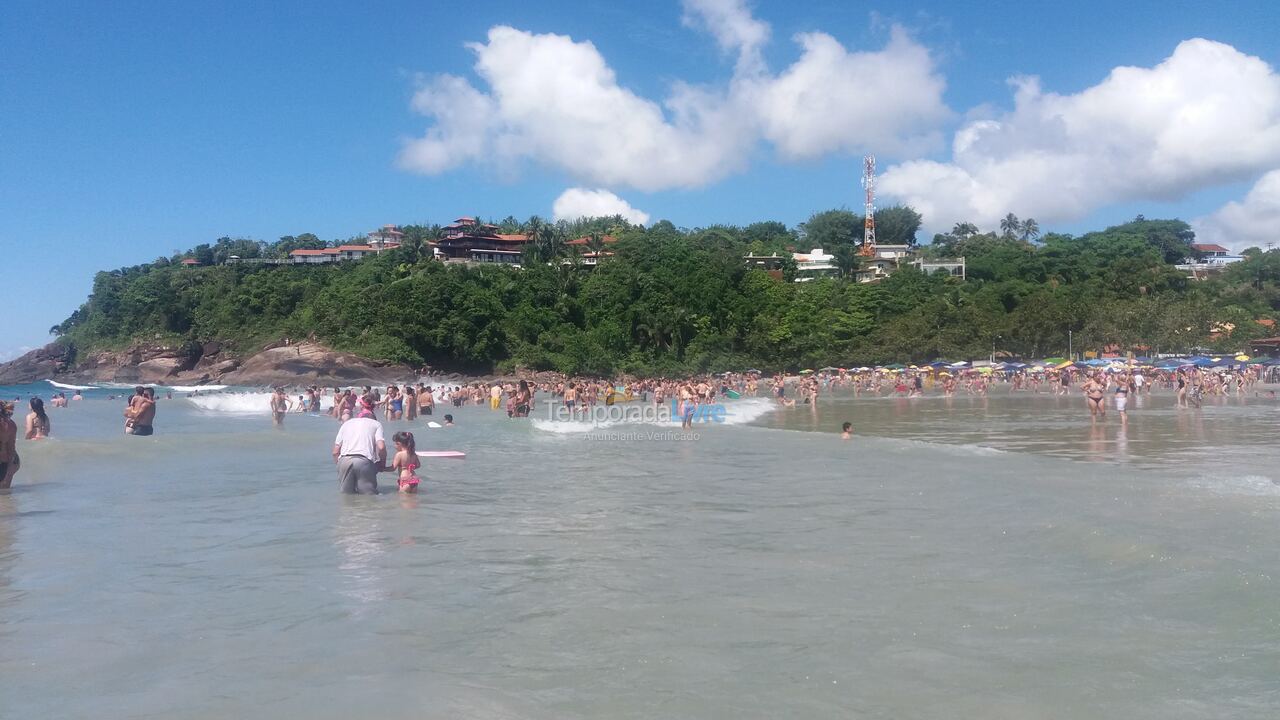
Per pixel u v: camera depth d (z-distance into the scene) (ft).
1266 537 27.61
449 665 16.38
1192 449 62.80
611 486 42.70
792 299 351.05
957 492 39.47
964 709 14.26
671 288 345.10
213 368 336.90
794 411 124.57
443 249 426.10
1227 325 284.41
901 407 135.54
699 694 14.92
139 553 26.53
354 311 324.60
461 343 312.50
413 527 31.14
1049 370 229.45
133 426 67.00
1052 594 21.20
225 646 17.47
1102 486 41.19
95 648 17.34
